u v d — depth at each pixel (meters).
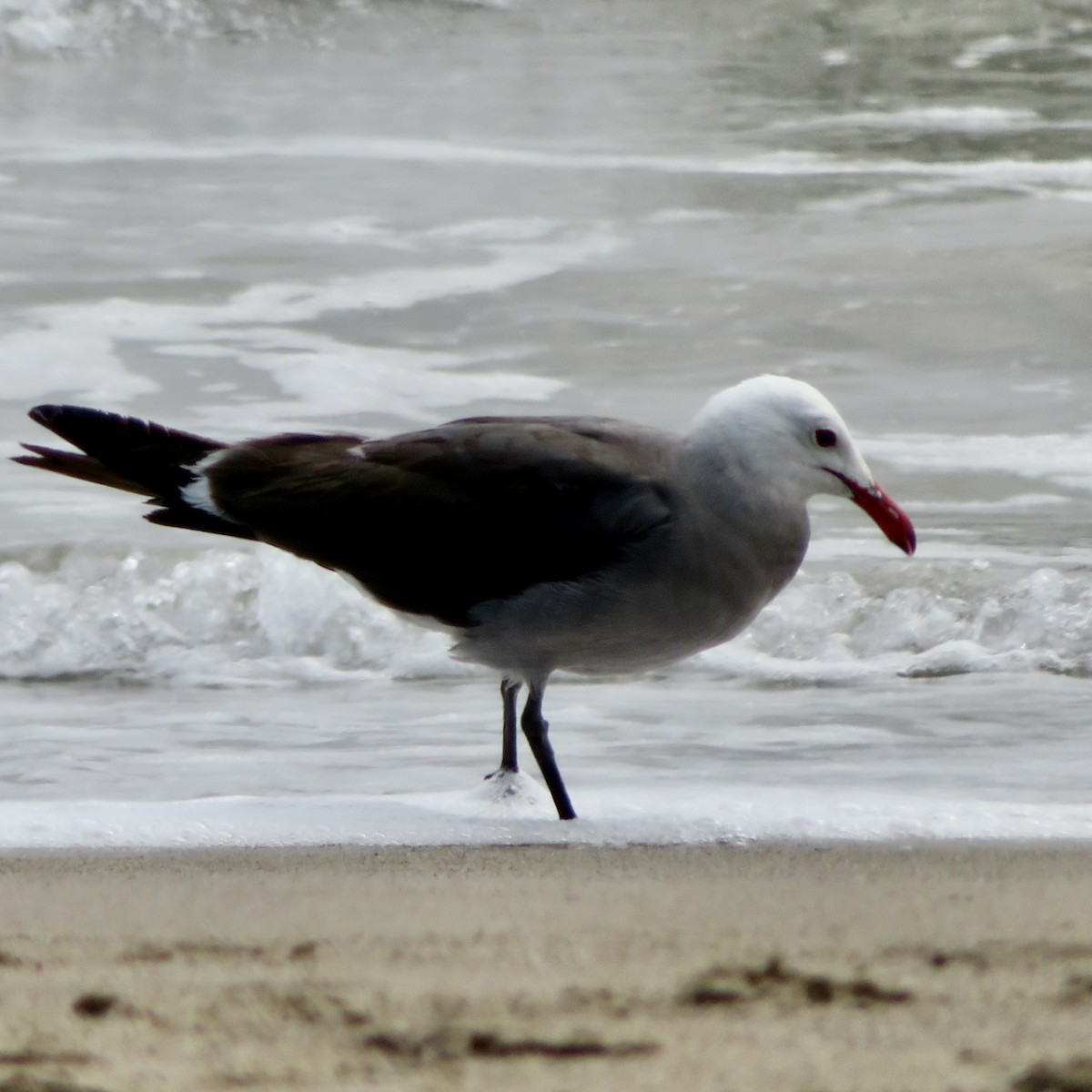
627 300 20.48
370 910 6.41
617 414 17.38
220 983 5.11
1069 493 15.65
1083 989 4.92
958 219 22.89
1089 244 21.70
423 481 9.20
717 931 5.85
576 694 12.23
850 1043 4.39
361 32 32.56
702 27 32.78
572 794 9.45
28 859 7.98
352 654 13.18
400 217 23.28
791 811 9.00
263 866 7.76
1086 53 31.38
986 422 17.42
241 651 13.24
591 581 8.92
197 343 19.06
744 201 23.83
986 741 10.83
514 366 18.77
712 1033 4.49
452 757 10.70
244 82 30.14
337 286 20.88
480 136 27.03
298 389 17.88
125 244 22.03
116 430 9.60
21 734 11.28
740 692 12.28
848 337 19.59
